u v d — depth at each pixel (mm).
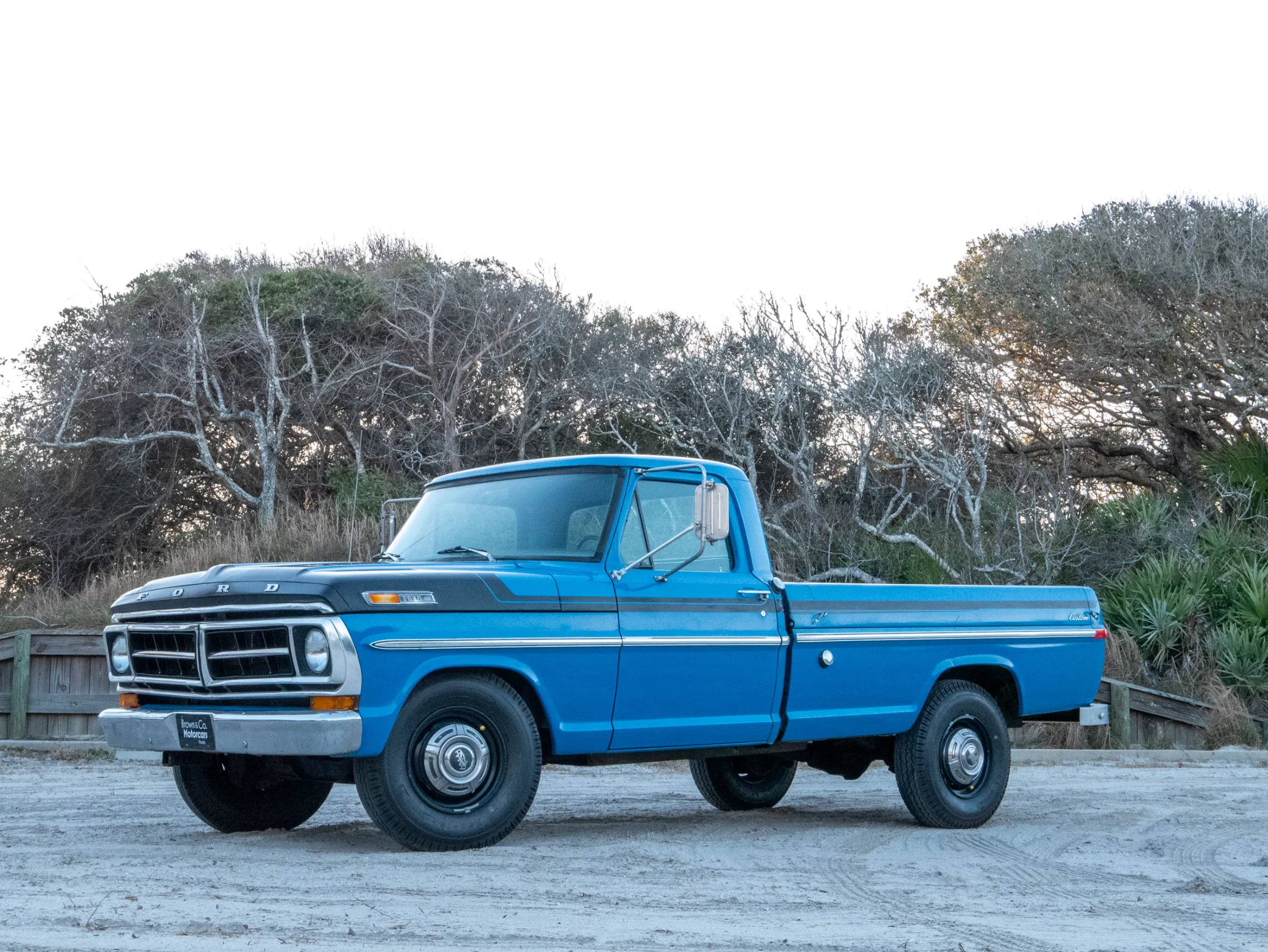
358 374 24984
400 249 29375
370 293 25922
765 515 20469
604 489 7504
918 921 5500
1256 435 23547
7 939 4773
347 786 10438
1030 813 9531
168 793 10031
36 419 24016
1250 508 20984
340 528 19391
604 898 5777
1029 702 9156
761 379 22156
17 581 24438
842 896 6059
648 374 23969
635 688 7254
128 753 12938
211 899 5523
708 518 6918
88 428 24453
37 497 24062
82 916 5168
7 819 8406
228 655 6613
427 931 5012
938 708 8602
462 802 6777
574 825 8461
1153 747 15328
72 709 13789
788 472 22906
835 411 21312
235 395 24844
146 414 24281
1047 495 20156
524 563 7234
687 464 7562
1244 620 17484
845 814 9422
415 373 24750
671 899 5820
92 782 10875
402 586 6527
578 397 25312
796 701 7914
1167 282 24078
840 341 21188
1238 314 23797
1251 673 16703
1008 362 26031
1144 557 19453
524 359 25141
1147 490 26344
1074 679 9469
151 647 7176
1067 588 9586
